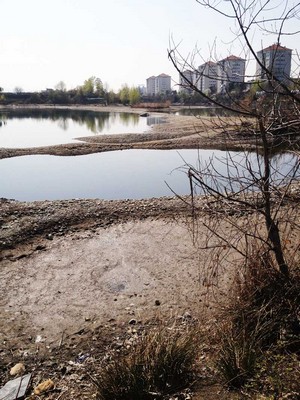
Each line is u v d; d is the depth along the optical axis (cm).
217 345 354
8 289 586
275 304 365
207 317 470
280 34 259
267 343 346
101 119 5700
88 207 941
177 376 328
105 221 866
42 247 733
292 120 303
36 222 837
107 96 10975
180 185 1425
